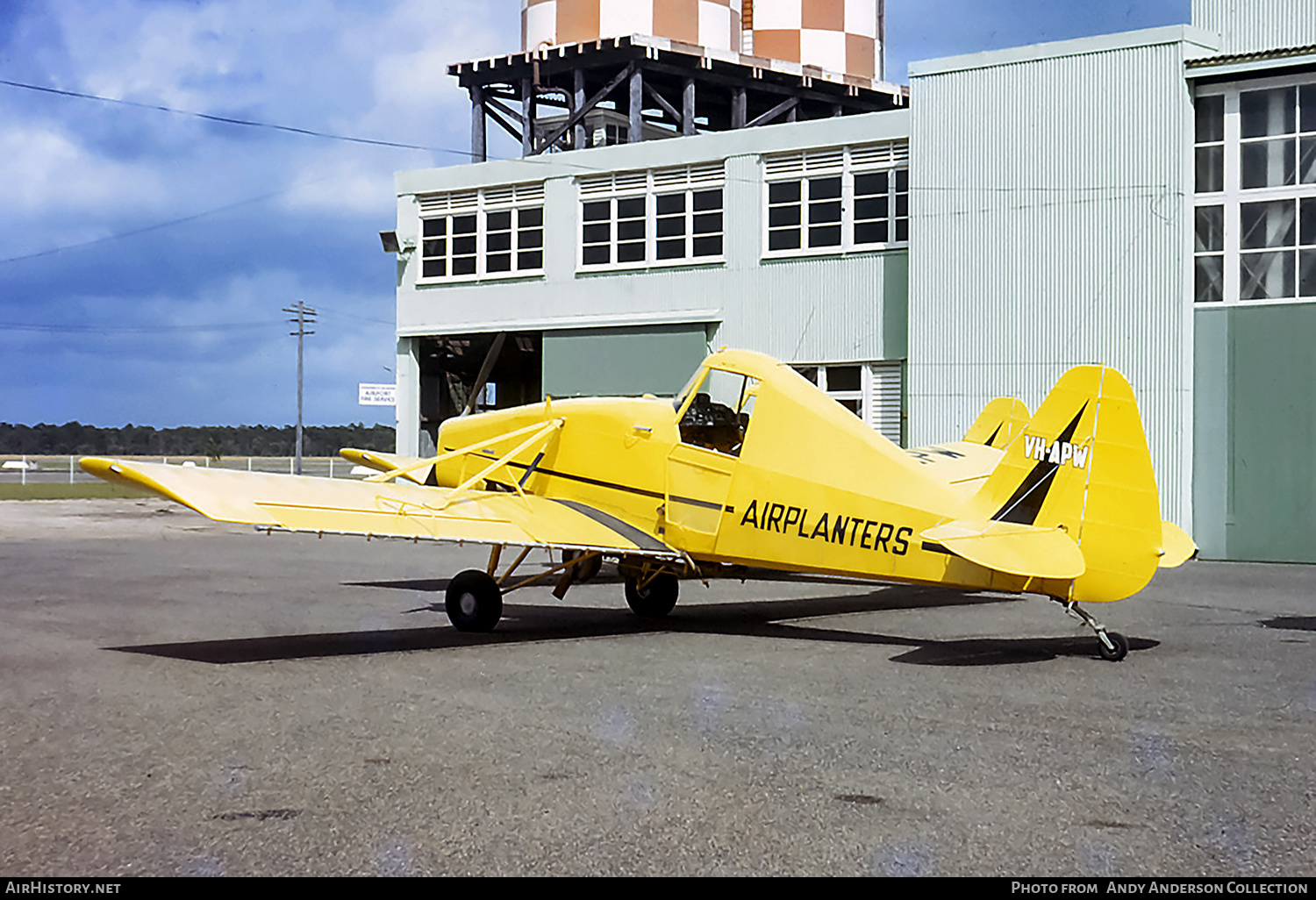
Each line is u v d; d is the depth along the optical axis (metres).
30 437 117.50
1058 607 11.06
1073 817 4.27
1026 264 18.95
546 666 7.58
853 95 33.41
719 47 31.22
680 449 9.48
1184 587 13.41
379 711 6.12
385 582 13.15
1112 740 5.44
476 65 31.06
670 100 34.47
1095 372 7.60
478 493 9.71
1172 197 17.83
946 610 10.83
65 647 8.34
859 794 4.57
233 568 14.94
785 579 14.04
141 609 10.61
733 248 22.62
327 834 4.09
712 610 10.86
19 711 6.14
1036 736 5.53
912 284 19.83
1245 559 17.98
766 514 9.07
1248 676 7.15
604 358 23.95
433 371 27.27
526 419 10.57
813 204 21.94
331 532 7.75
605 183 24.05
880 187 21.31
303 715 6.03
